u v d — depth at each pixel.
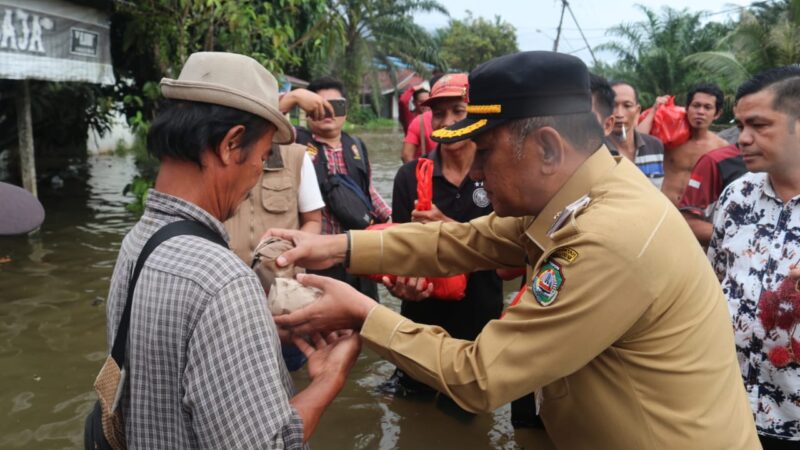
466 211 3.11
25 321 4.52
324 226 3.85
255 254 2.05
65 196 9.19
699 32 26.94
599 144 1.62
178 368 1.33
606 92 3.30
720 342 1.58
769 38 18.58
